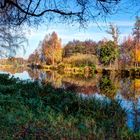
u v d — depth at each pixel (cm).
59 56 11575
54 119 1321
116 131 1282
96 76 6334
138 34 8231
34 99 1738
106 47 8762
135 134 1255
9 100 1563
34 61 12775
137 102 2295
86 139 1103
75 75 6625
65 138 1060
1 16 686
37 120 1233
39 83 2578
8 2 638
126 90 3359
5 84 2530
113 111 1639
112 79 5394
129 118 1630
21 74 6391
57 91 2208
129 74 7194
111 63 8750
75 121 1354
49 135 1057
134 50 8250
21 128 1073
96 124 1387
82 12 620
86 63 8669
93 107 1638
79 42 11406
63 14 633
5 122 1121
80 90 3162
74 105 1662
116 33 8588
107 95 2805
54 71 8694
